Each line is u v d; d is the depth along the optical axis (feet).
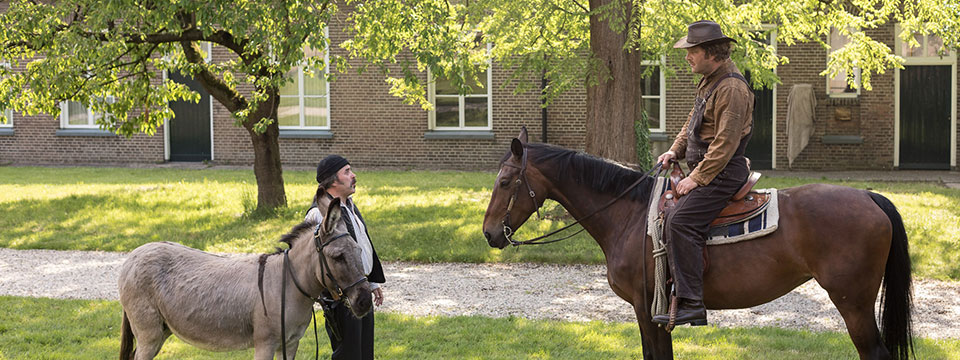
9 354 20.51
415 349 21.21
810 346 21.06
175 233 38.73
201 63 41.06
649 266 15.90
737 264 15.51
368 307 13.58
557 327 23.12
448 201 47.06
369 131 68.74
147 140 70.90
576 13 39.81
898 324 15.19
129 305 15.02
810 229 15.15
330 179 15.56
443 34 34.91
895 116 65.16
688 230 15.26
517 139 16.72
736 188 15.47
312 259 14.15
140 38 37.29
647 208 16.38
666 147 65.98
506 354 20.59
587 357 20.27
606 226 16.81
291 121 69.56
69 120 71.72
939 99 64.85
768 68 40.98
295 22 33.24
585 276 30.68
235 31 32.65
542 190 16.89
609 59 39.42
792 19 41.63
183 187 52.90
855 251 14.90
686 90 65.67
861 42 42.14
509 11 39.60
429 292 28.19
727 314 25.18
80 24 35.40
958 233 35.70
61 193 50.52
